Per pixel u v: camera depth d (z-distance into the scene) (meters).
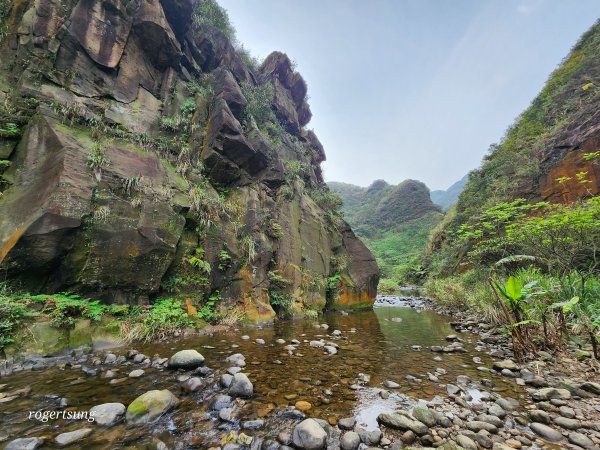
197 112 10.70
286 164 14.03
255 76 18.45
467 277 13.80
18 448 2.37
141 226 6.64
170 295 7.18
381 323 9.36
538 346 5.56
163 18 10.25
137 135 8.52
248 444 2.65
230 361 4.82
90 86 8.23
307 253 11.69
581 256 7.88
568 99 17.22
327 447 2.67
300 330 7.79
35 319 4.73
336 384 4.10
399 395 3.79
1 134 6.38
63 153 6.05
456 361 5.26
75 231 5.68
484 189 20.64
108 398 3.38
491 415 3.24
